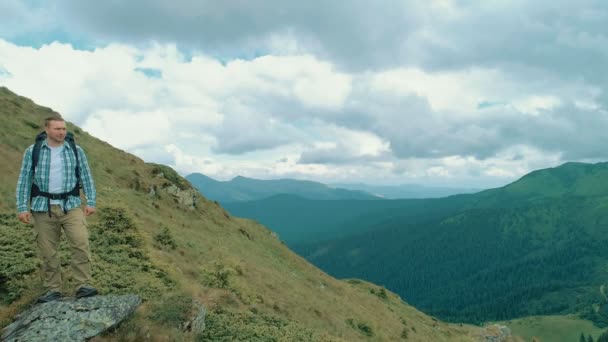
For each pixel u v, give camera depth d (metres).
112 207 20.52
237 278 26.19
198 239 34.41
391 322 48.69
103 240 17.69
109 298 9.55
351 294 52.59
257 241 51.91
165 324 10.65
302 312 28.27
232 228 49.06
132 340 8.79
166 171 46.66
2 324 8.75
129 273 14.59
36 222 8.59
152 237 25.86
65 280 11.17
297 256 57.38
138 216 29.14
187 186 46.56
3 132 29.62
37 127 35.22
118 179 38.00
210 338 12.65
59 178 8.46
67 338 7.95
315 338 18.52
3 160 23.84
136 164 44.31
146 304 11.38
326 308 34.44
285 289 33.03
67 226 8.78
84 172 8.90
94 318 8.70
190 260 25.91
